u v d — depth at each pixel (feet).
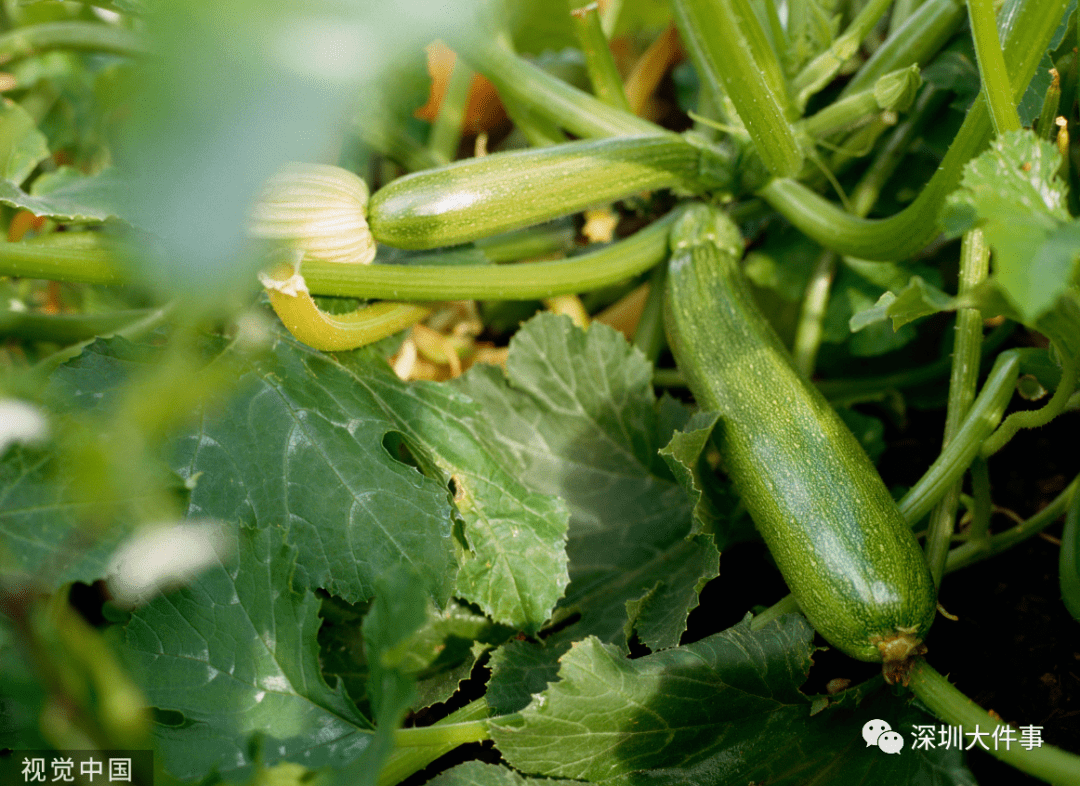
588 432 3.24
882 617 2.87
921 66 3.26
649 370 3.24
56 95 3.51
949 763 2.81
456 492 3.06
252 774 2.72
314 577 2.93
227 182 1.00
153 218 1.09
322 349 3.05
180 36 1.05
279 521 2.94
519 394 3.25
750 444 3.01
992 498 3.26
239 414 2.98
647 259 3.26
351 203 3.06
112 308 3.41
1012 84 2.89
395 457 3.08
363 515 2.96
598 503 3.21
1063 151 2.93
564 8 3.65
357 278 3.05
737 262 3.25
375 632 2.70
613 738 2.84
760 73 2.96
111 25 3.52
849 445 2.99
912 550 2.90
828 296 3.36
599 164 3.16
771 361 3.08
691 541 3.03
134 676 2.80
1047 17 2.85
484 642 3.08
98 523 2.77
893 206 3.39
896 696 2.92
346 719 2.81
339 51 1.10
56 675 2.36
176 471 2.92
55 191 3.19
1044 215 2.62
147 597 2.84
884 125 3.27
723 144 3.32
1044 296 2.47
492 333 3.58
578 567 3.16
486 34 3.29
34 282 3.43
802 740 2.90
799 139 3.17
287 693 2.82
